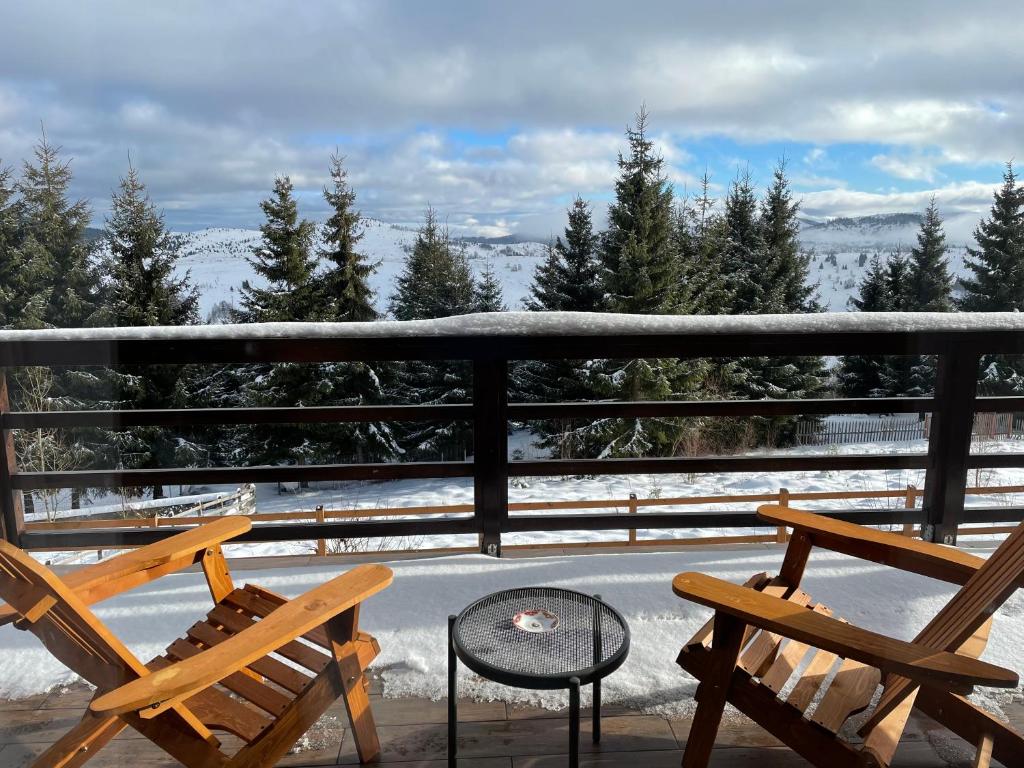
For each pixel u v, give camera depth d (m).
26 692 1.82
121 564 1.56
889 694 1.36
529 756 1.57
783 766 1.54
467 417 2.55
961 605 1.42
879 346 2.54
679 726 1.68
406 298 18.53
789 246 18.47
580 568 2.49
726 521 2.72
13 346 2.39
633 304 15.25
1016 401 2.65
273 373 13.57
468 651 1.38
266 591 1.79
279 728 1.35
